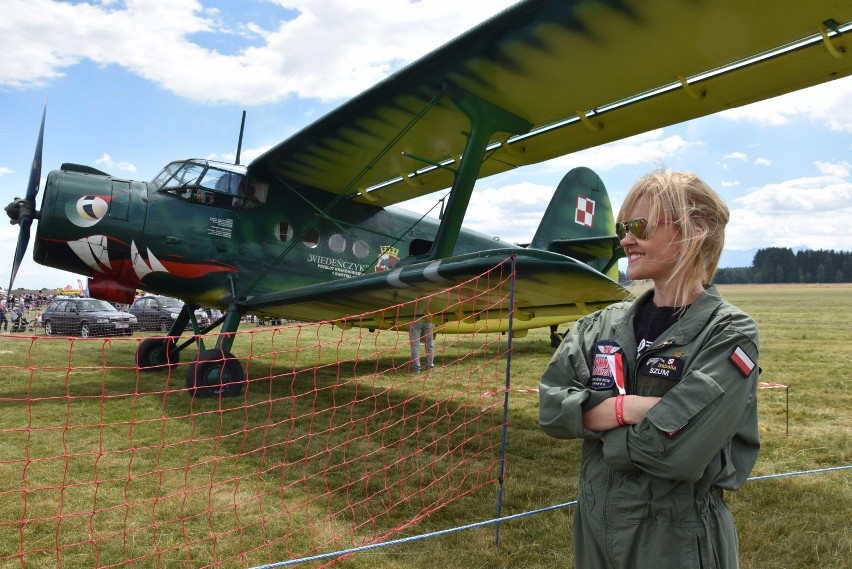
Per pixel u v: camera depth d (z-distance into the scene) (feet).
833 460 13.71
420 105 19.39
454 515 10.27
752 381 3.74
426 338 28.22
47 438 14.87
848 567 8.54
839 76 14.79
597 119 19.22
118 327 53.11
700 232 3.94
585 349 4.53
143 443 14.55
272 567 8.13
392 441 15.16
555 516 10.13
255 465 12.88
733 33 13.93
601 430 4.02
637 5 13.24
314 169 24.26
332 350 40.11
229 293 23.27
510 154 22.85
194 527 9.61
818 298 176.76
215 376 20.65
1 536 9.17
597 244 32.24
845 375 26.30
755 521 9.97
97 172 22.12
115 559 8.46
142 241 21.39
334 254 26.09
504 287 14.60
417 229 29.17
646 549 3.83
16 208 21.38
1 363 32.30
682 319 3.98
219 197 23.00
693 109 17.76
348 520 9.98
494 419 17.79
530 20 14.34
